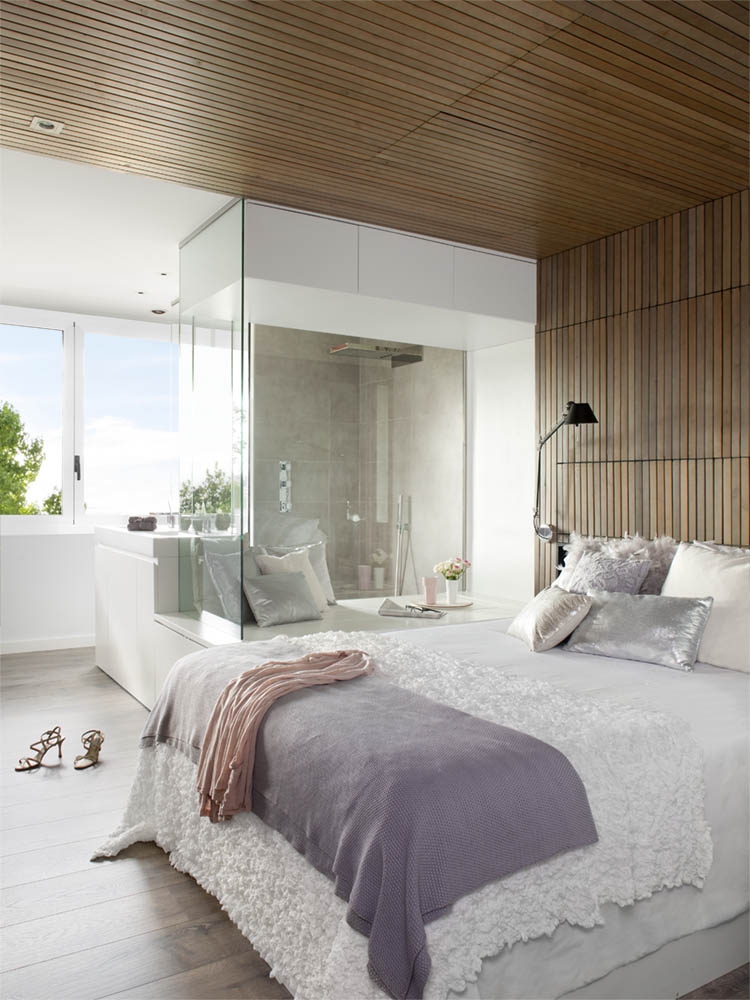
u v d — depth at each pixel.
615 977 1.98
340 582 5.16
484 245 4.42
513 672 2.81
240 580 3.71
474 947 1.69
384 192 3.64
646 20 2.29
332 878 1.86
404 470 5.32
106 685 5.02
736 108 2.81
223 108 2.85
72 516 6.13
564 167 3.33
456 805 1.74
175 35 2.38
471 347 5.30
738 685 2.66
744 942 2.26
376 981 1.61
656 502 3.92
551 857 1.84
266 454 4.95
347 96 2.76
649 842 2.00
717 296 3.65
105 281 5.25
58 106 2.84
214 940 2.29
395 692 2.38
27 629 5.97
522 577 4.98
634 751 2.07
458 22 2.31
